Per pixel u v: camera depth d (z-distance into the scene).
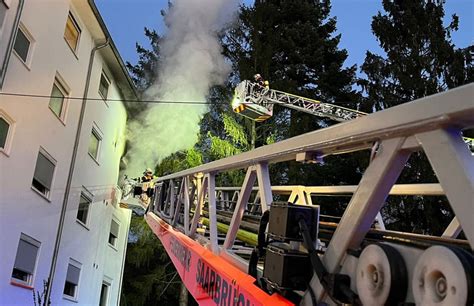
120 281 16.30
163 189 7.71
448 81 14.82
